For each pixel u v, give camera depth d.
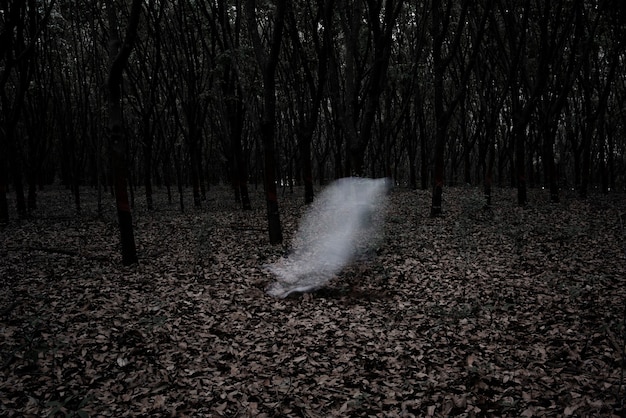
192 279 10.46
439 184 17.91
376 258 12.02
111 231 16.30
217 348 7.25
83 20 21.69
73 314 8.09
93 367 6.48
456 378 6.19
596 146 34.28
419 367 6.57
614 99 31.17
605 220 15.87
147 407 5.66
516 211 18.64
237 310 8.78
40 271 10.76
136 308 8.58
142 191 37.34
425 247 13.07
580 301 8.40
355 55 18.55
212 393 6.03
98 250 13.27
